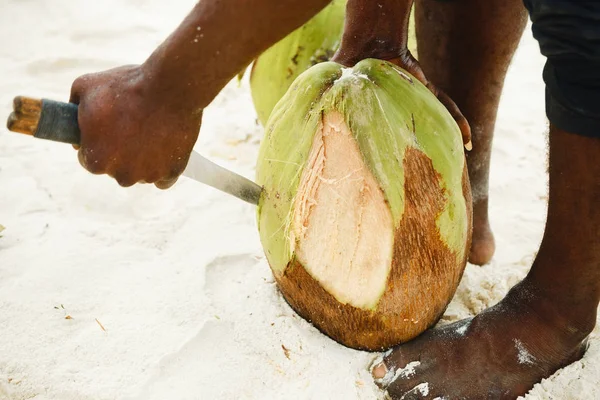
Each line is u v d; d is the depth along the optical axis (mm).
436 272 1019
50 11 1962
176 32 868
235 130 1526
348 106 988
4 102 1551
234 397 1032
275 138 1034
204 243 1250
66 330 1099
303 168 1003
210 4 852
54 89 1618
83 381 1040
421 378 1041
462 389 1034
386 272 1000
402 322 1039
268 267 1189
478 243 1216
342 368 1054
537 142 1541
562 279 1011
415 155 988
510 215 1347
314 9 856
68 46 1814
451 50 1148
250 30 858
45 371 1050
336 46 1250
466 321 1074
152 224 1279
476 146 1184
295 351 1073
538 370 1041
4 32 1850
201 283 1171
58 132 891
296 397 1029
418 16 1170
